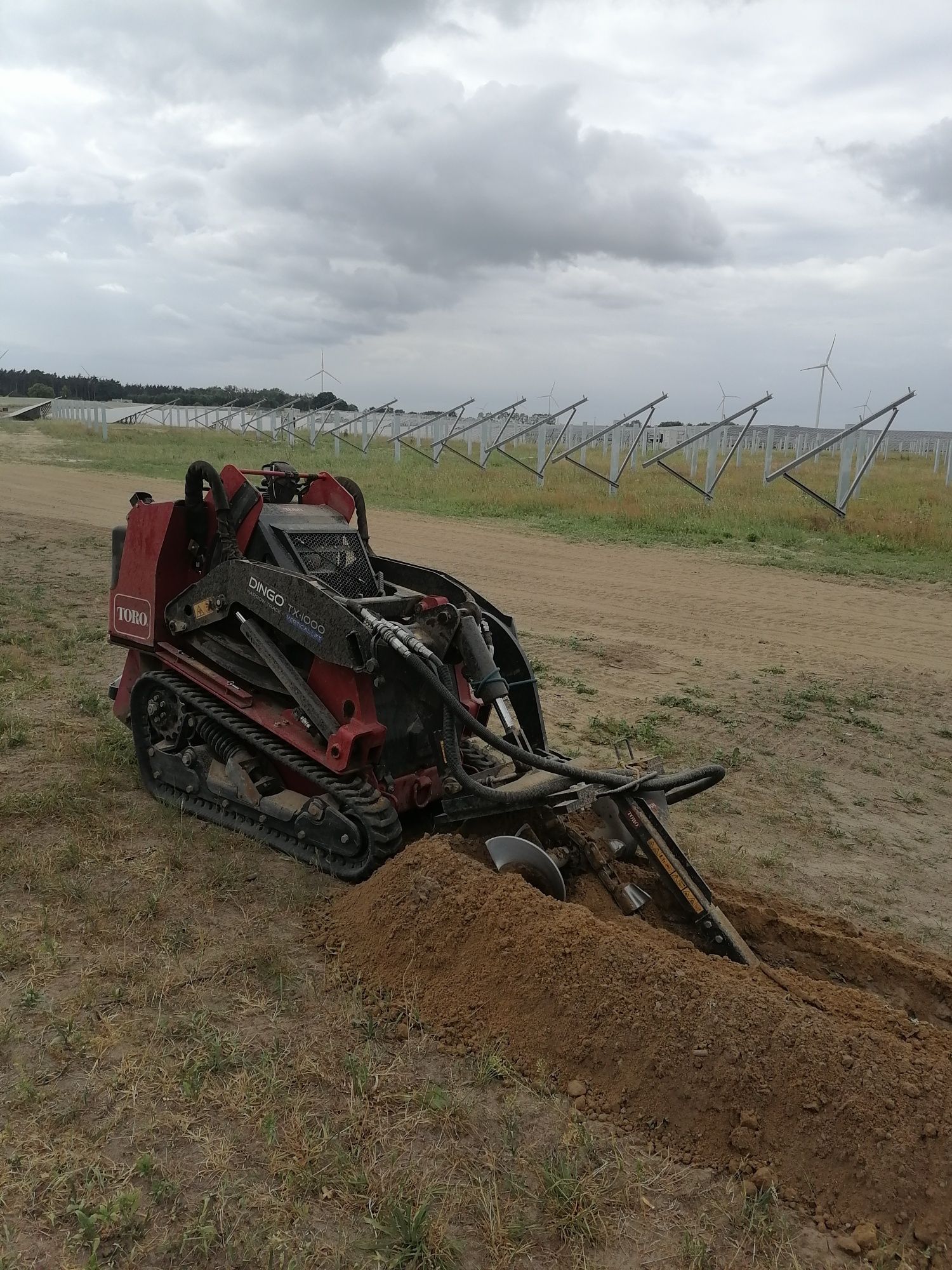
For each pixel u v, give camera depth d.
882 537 19.03
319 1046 3.57
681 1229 2.88
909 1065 3.30
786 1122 3.21
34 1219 2.71
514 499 23.53
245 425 54.47
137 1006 3.70
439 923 4.07
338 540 5.43
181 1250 2.63
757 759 7.40
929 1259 2.85
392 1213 2.74
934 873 5.76
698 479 31.14
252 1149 3.02
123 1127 3.08
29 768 5.94
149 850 5.01
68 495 23.23
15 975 3.87
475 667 4.70
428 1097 3.30
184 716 5.54
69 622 10.09
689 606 12.98
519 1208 2.87
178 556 5.64
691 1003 3.53
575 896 4.54
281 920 4.43
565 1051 3.56
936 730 8.41
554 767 4.43
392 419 43.03
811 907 5.18
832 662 10.42
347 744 4.64
